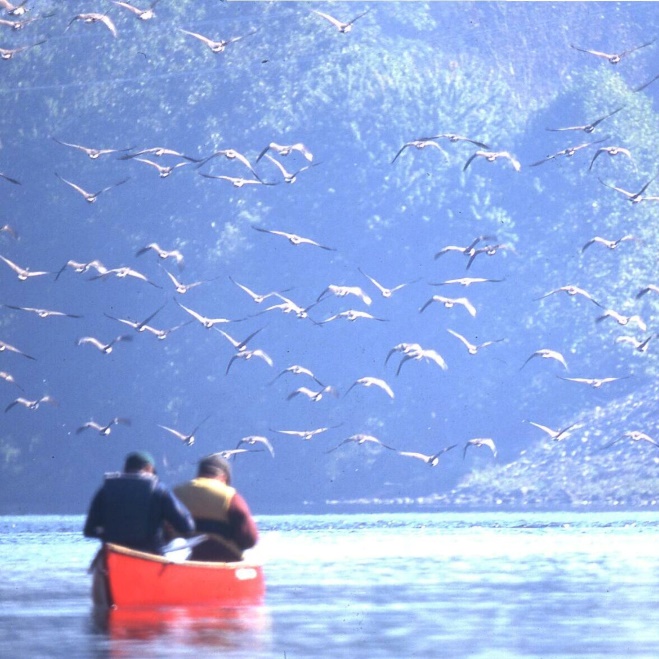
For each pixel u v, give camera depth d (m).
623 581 95.44
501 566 108.75
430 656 63.28
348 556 120.94
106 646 66.50
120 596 81.00
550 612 78.12
